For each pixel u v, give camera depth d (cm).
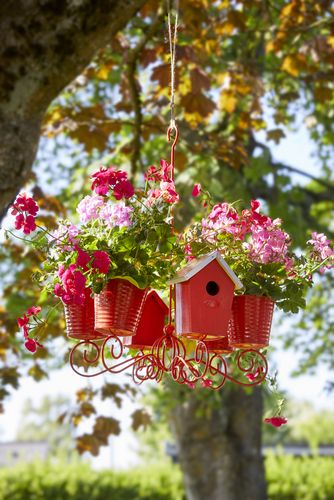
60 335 671
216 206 348
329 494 1383
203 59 663
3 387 681
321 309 1234
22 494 1416
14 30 314
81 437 673
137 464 1609
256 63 763
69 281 303
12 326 707
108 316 325
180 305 331
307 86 851
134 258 322
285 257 351
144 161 920
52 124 670
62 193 993
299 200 1007
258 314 347
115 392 663
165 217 335
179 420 963
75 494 1431
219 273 333
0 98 317
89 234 324
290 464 1463
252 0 705
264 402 984
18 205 324
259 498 936
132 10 329
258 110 723
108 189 325
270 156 931
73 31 320
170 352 381
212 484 938
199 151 679
